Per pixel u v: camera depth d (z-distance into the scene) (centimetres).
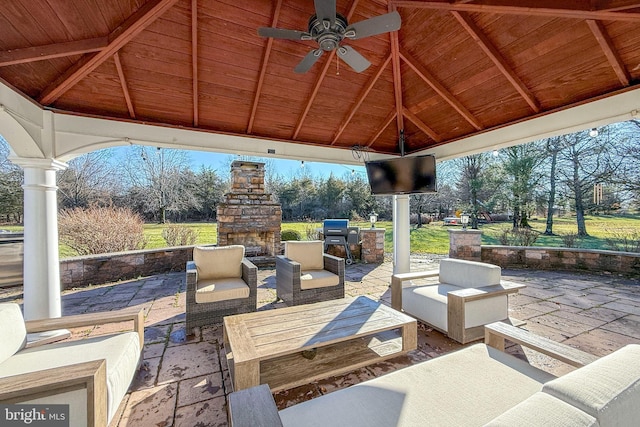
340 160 511
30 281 281
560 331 308
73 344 194
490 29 275
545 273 581
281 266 405
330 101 398
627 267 540
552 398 88
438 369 161
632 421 85
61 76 274
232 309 327
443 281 360
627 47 253
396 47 318
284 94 372
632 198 819
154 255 578
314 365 229
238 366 178
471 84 349
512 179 951
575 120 329
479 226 1109
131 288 480
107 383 154
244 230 661
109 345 193
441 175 1338
